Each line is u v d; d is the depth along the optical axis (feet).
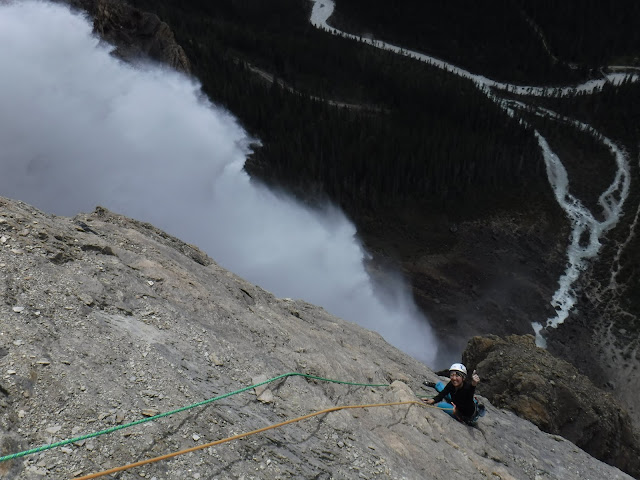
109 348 24.98
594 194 351.05
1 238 28.37
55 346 23.62
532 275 286.87
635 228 318.04
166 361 25.88
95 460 19.79
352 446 27.02
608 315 267.18
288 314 41.75
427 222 298.35
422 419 33.68
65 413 20.93
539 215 321.11
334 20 580.30
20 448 19.04
